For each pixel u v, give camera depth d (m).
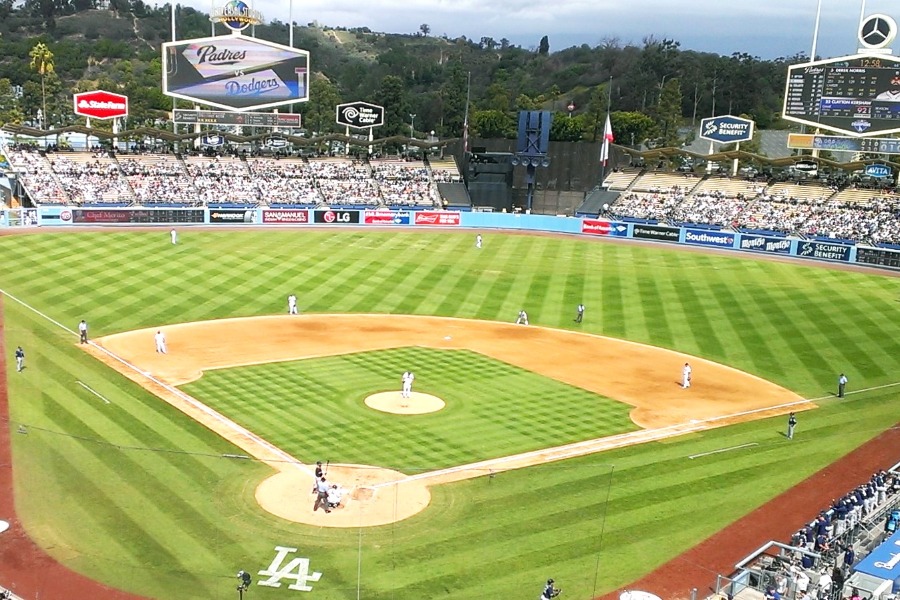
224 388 50.16
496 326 70.19
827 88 106.12
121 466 37.19
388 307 74.62
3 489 33.94
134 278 78.75
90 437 41.00
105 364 54.25
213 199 116.44
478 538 32.75
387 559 30.81
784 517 36.38
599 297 81.06
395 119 183.12
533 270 91.88
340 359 58.03
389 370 55.97
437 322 70.50
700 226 114.69
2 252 85.75
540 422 47.19
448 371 56.44
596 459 41.91
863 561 29.86
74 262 83.38
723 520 35.75
